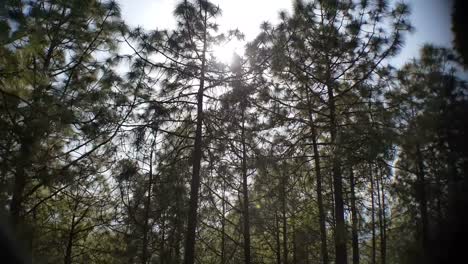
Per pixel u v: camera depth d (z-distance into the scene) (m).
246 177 14.35
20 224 8.18
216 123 11.98
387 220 13.94
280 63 12.16
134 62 11.29
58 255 11.48
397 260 7.95
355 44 12.02
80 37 10.98
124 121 10.77
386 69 11.73
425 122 9.27
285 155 12.81
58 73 10.83
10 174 8.22
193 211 11.41
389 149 10.12
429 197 8.41
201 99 11.96
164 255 12.18
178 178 11.64
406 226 9.04
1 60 8.19
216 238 16.08
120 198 12.03
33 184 9.95
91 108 10.20
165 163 11.79
